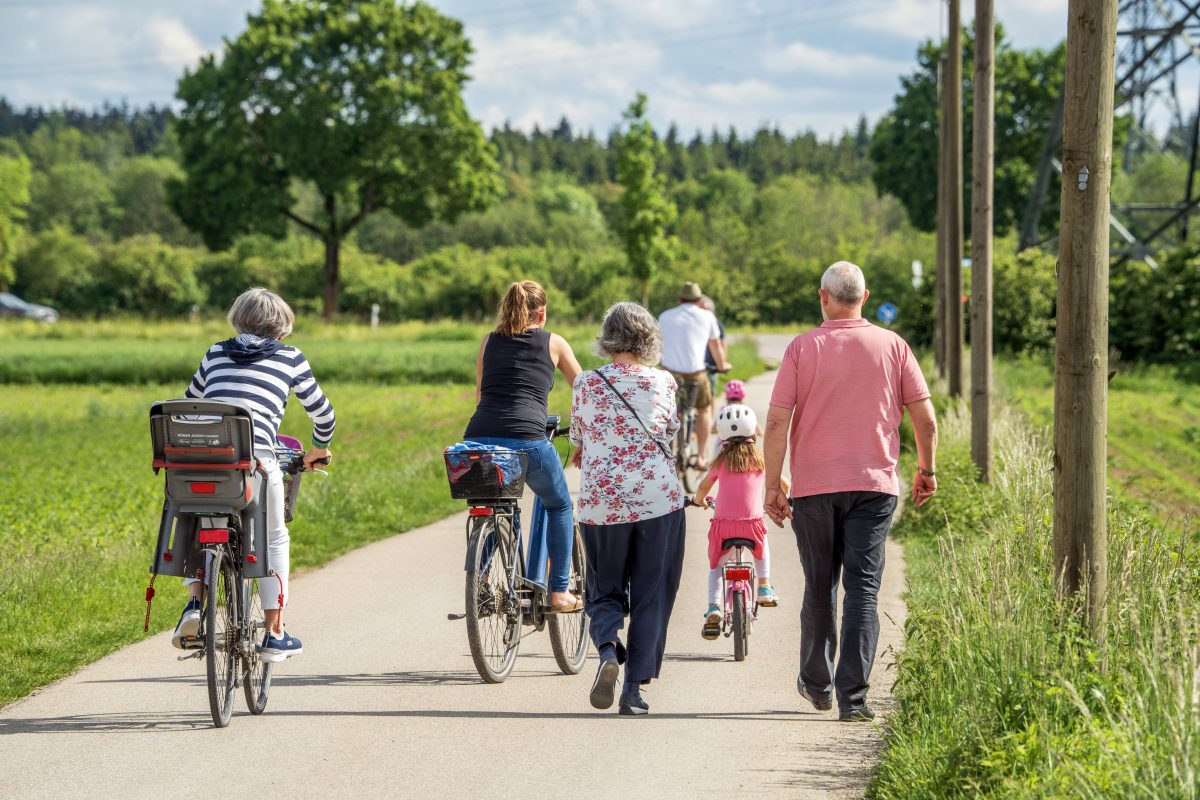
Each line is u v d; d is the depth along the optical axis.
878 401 22.34
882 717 22.70
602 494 22.89
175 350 165.75
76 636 29.69
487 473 24.23
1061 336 22.42
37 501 53.91
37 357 147.75
